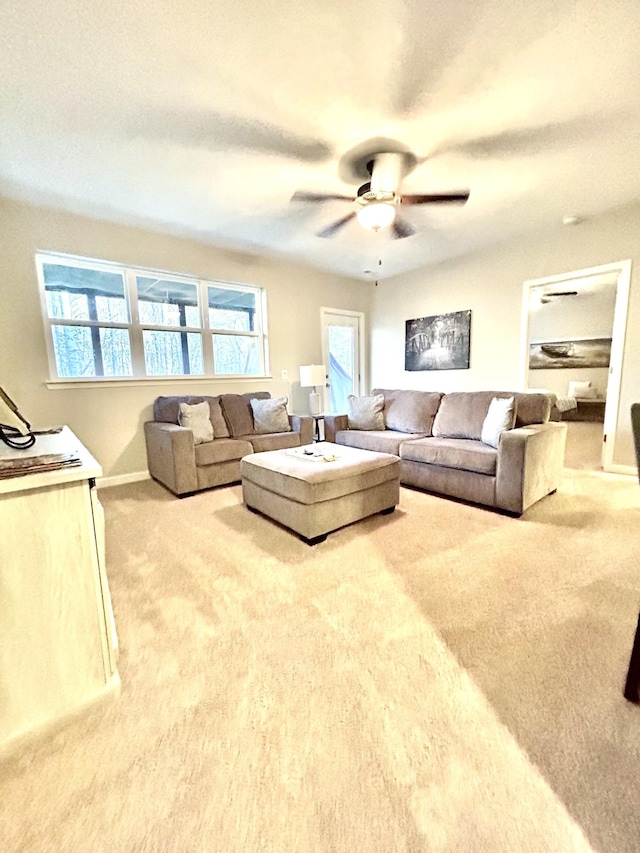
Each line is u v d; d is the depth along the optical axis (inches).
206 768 39.6
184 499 126.3
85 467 44.3
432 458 124.7
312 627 61.3
